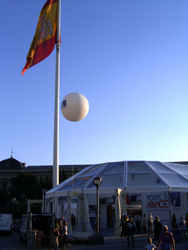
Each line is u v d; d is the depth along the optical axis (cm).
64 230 1919
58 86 3097
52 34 3027
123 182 2783
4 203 10050
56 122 3012
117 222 2538
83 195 2916
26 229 2408
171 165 3388
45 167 13525
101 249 1792
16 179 9975
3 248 1981
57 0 3117
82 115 2138
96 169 3281
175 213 3092
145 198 3353
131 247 1850
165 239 1128
